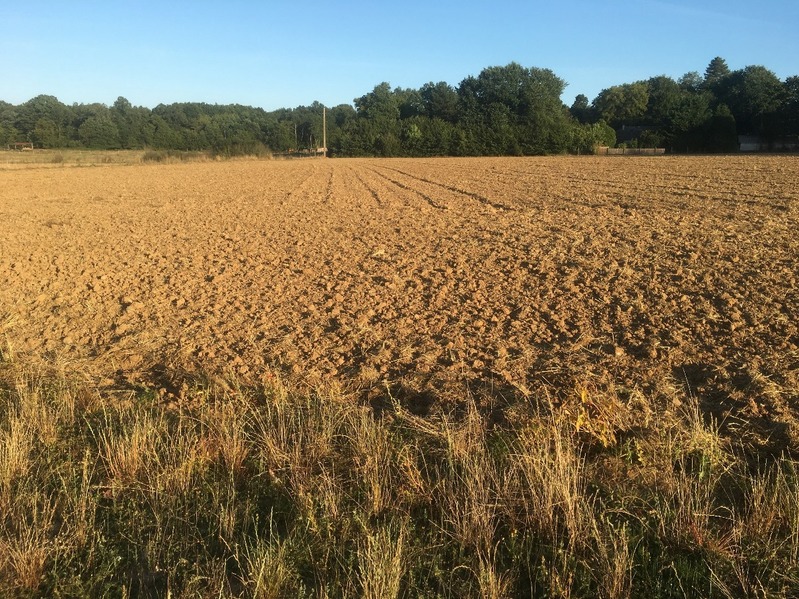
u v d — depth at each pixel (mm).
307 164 56688
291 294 10000
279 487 4465
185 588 3463
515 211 18484
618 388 5652
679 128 73375
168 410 5844
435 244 13758
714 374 5938
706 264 10398
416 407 5738
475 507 3854
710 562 3465
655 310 8062
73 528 4043
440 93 88250
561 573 3486
